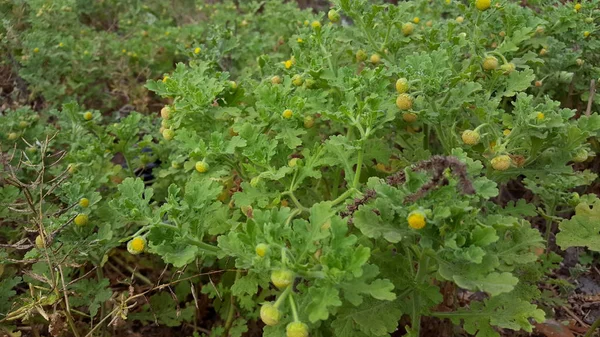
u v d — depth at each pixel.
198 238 0.25
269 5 0.57
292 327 0.19
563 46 0.37
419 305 0.25
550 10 0.41
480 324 0.24
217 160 0.29
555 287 0.36
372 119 0.26
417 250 0.24
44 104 0.52
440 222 0.21
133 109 0.54
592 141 0.38
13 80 0.54
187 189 0.27
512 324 0.23
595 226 0.26
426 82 0.27
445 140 0.30
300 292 0.25
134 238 0.23
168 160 0.38
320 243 0.22
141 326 0.36
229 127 0.33
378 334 0.23
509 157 0.27
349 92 0.28
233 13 0.61
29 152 0.38
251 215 0.27
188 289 0.36
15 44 0.52
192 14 0.70
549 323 0.32
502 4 0.34
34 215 0.27
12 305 0.31
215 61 0.40
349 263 0.20
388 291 0.20
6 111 0.42
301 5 0.74
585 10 0.41
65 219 0.29
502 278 0.20
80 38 0.58
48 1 0.55
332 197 0.32
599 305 0.35
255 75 0.45
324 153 0.29
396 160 0.34
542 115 0.26
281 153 0.30
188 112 0.31
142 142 0.37
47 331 0.33
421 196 0.20
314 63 0.32
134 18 0.62
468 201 0.21
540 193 0.31
